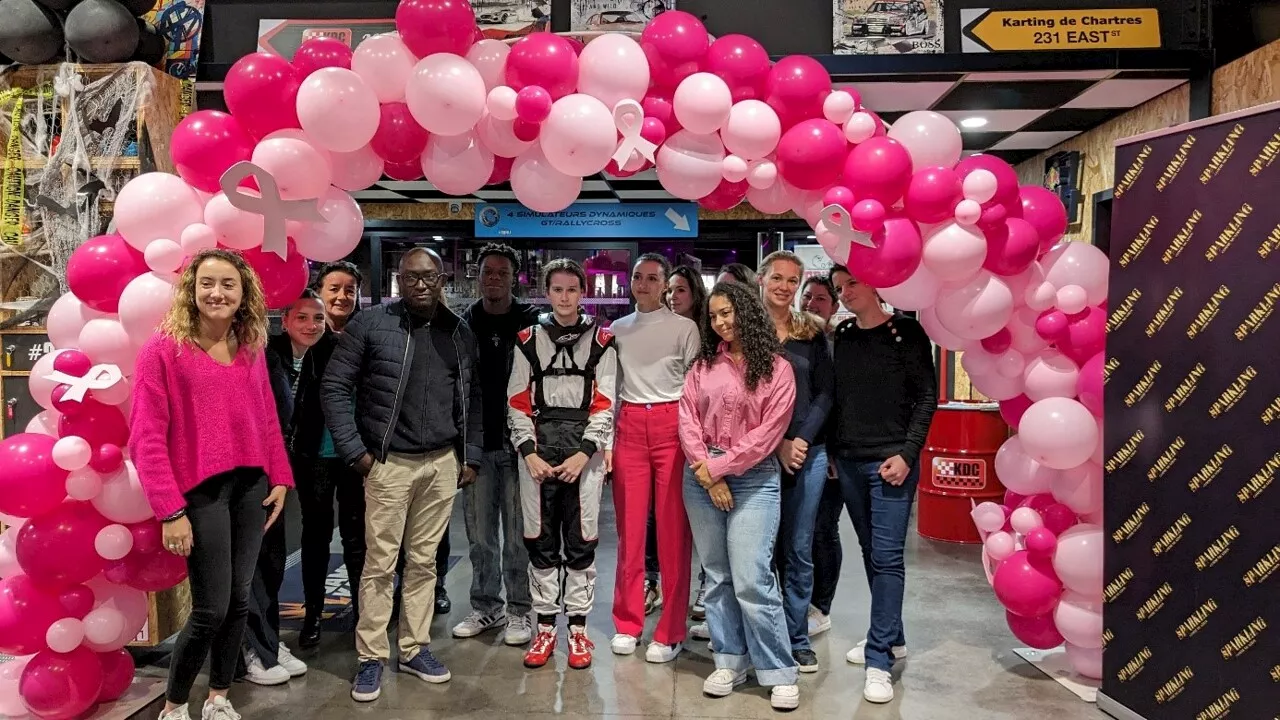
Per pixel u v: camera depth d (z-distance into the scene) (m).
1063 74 3.37
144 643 2.88
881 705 2.60
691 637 3.18
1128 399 2.38
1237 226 2.05
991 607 3.51
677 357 2.90
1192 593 2.20
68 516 2.29
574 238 6.43
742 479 2.61
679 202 6.27
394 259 6.88
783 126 2.53
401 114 2.38
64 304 2.45
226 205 2.29
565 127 2.32
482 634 3.22
